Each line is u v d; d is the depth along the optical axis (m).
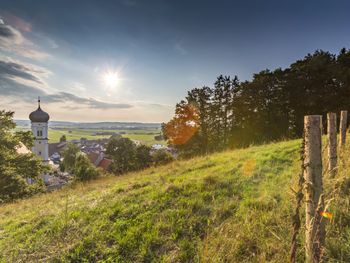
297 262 2.89
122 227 4.57
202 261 3.28
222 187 5.96
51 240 4.52
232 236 3.63
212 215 4.54
